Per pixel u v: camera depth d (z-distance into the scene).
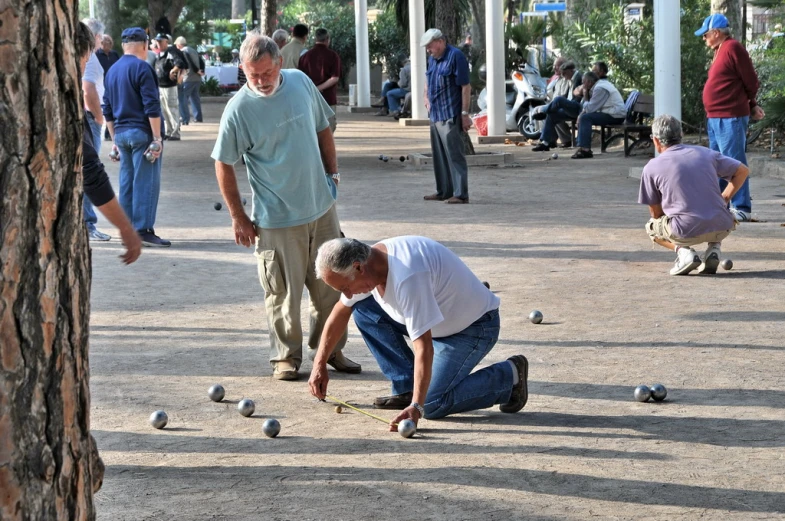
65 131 2.33
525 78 24.69
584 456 4.92
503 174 17.53
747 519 4.15
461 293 5.34
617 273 9.38
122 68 10.98
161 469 4.84
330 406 5.85
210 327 7.74
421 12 29.66
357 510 4.30
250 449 5.11
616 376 6.25
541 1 39.03
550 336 7.24
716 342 6.95
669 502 4.33
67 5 2.33
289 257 6.29
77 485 2.41
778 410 5.54
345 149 22.78
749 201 11.94
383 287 5.15
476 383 5.46
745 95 11.73
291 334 6.39
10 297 2.21
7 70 2.18
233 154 6.19
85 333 2.45
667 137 9.23
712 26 11.70
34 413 2.26
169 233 12.20
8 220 2.19
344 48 46.91
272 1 22.98
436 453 5.01
